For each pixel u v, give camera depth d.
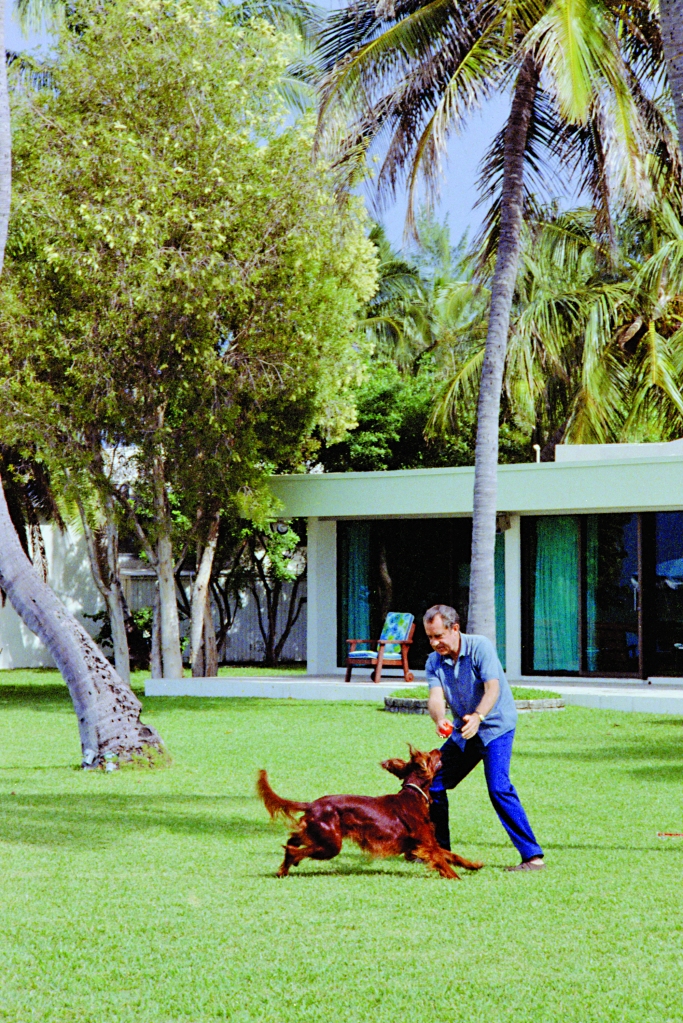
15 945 5.15
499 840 7.48
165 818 8.24
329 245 19.11
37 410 17.77
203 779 10.01
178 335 17.94
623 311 25.77
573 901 5.86
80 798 9.09
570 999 4.41
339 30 16.39
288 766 10.65
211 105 18.22
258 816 8.34
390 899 5.92
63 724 14.74
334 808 6.44
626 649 19.06
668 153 15.84
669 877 6.38
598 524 19.36
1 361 17.75
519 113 15.71
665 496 17.52
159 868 6.68
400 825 6.41
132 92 18.11
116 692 10.84
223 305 17.95
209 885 6.25
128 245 17.45
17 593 10.90
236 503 19.11
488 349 15.76
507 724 6.70
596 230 17.09
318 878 6.44
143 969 4.80
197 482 18.80
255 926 5.42
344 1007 4.35
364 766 10.59
